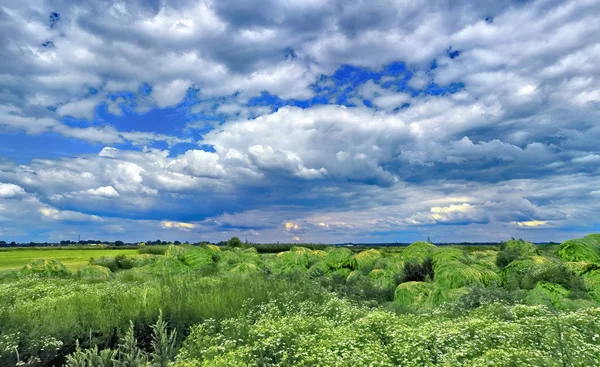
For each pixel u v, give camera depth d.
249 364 6.29
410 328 7.53
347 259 22.73
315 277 20.36
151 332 8.89
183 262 24.84
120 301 10.37
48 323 8.34
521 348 6.14
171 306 9.82
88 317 9.03
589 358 5.73
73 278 19.81
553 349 6.25
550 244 23.70
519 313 8.85
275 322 8.53
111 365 7.30
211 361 6.56
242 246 46.09
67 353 7.87
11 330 7.63
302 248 27.62
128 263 30.55
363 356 6.21
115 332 8.67
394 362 6.57
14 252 48.69
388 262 21.56
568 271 13.02
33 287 13.74
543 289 12.19
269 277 18.73
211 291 11.61
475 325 7.57
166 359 7.35
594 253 16.92
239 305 10.63
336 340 6.96
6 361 6.84
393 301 14.95
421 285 14.80
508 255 20.80
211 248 29.88
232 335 8.23
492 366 5.71
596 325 7.14
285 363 6.59
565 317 7.54
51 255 41.81
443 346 6.80
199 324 8.74
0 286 13.75
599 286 12.45
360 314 10.27
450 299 13.11
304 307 10.76
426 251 22.27
